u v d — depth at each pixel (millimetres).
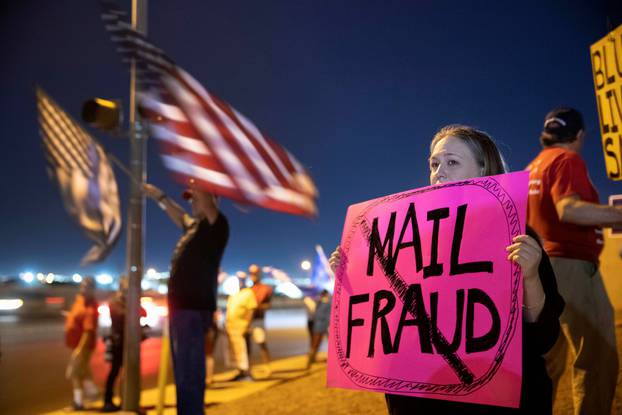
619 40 3832
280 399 7172
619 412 3990
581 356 3086
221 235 4902
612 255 10273
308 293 12734
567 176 3131
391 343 2107
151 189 5465
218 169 5055
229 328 11133
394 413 2100
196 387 4609
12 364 14352
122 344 8625
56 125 6094
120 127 7121
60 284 44219
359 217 2371
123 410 7031
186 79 5352
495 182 2027
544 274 1923
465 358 1921
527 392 1904
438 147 2248
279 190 5172
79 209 5988
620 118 3820
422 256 2121
